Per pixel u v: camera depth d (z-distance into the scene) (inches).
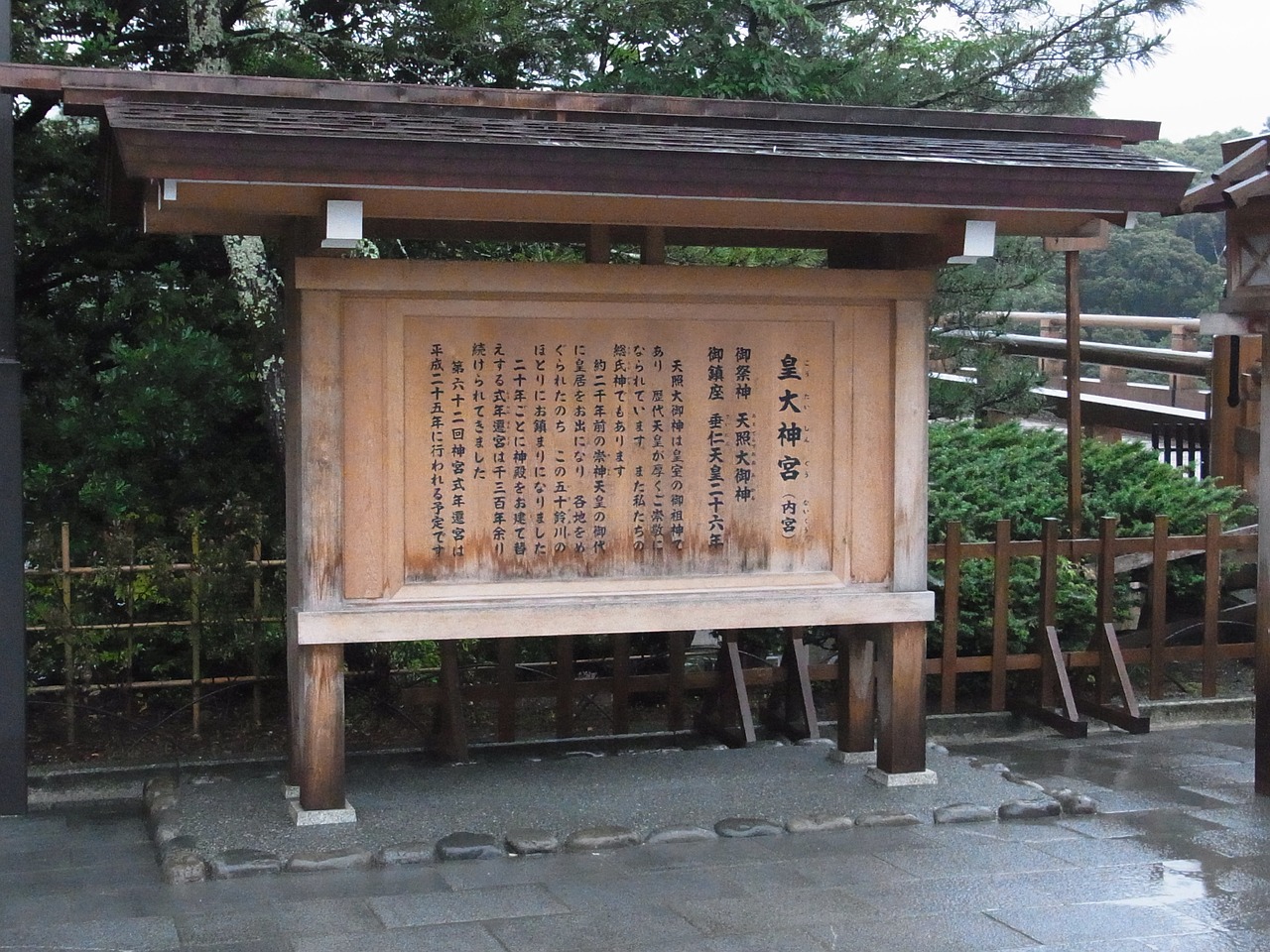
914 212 207.3
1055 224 217.9
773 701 279.1
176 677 279.7
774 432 222.5
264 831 200.7
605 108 205.8
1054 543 284.5
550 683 266.1
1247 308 225.8
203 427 277.4
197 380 273.4
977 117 220.5
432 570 209.6
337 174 175.3
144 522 272.2
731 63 371.9
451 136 181.9
